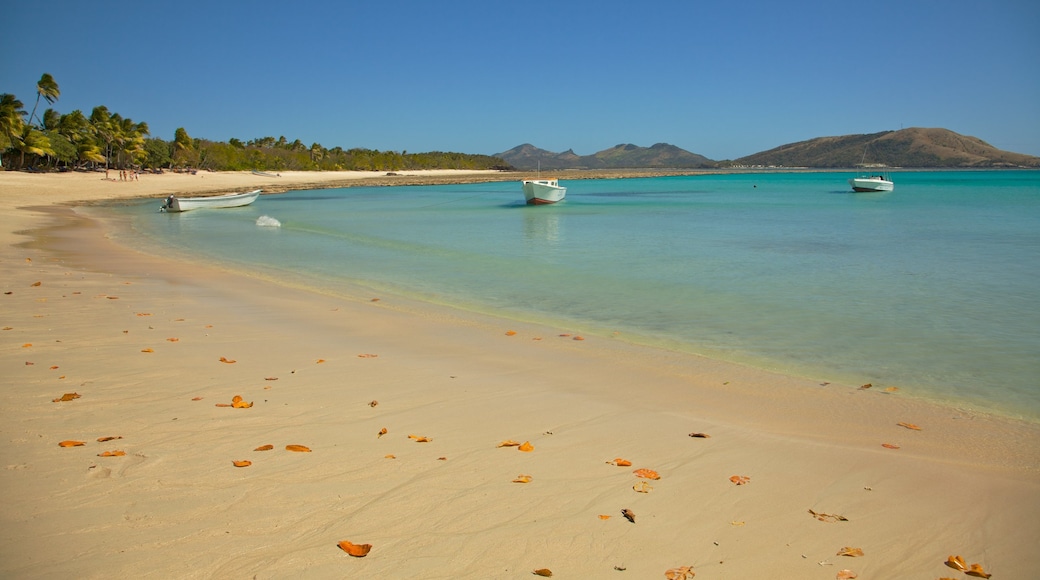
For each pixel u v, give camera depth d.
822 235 28.75
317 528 4.24
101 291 13.78
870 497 4.93
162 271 17.33
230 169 126.12
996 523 4.55
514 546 4.09
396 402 7.02
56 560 3.76
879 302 13.82
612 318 12.28
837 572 3.92
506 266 19.38
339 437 5.88
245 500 4.59
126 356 8.55
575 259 20.97
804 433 6.43
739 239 27.27
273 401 6.89
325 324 11.26
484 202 61.81
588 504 4.68
